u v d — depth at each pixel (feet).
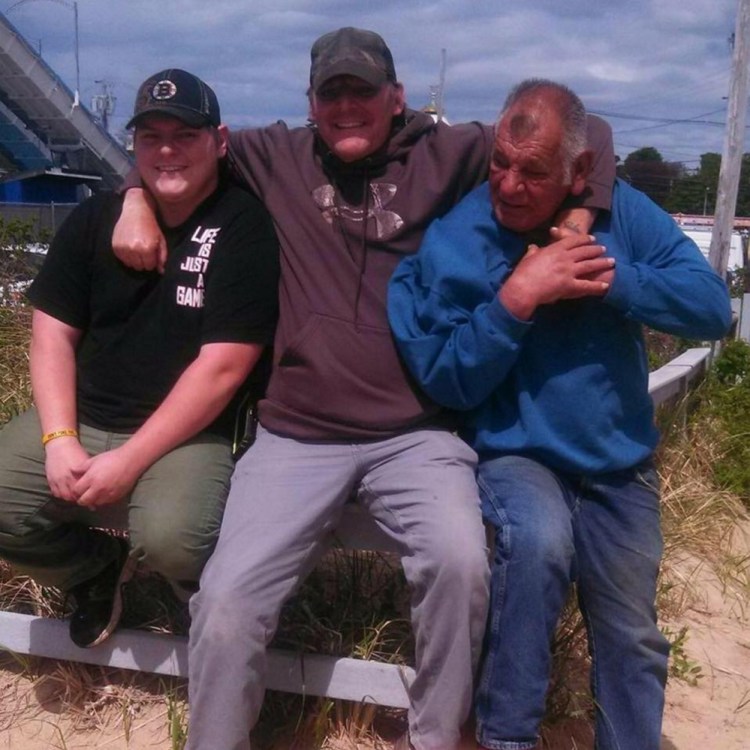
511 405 8.94
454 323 8.68
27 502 9.18
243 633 8.05
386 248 9.30
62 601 10.61
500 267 8.84
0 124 75.05
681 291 8.46
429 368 8.70
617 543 8.71
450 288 8.71
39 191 62.49
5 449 9.31
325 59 9.11
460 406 8.77
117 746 9.37
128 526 9.27
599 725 8.70
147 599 10.44
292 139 9.82
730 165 27.86
